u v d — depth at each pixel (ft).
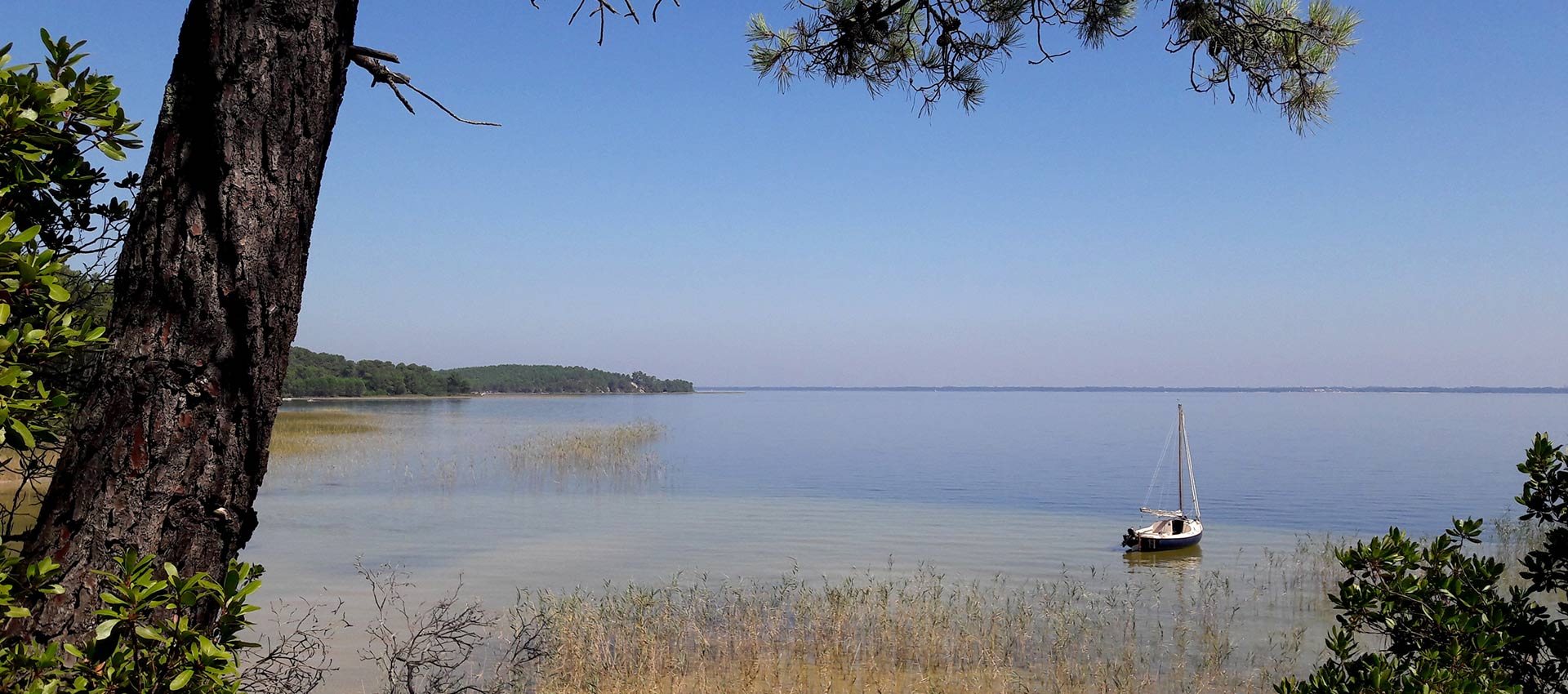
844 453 154.92
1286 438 205.98
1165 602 46.26
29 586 7.41
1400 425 281.74
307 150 8.48
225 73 8.06
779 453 153.38
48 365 8.56
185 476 7.94
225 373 8.11
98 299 9.68
